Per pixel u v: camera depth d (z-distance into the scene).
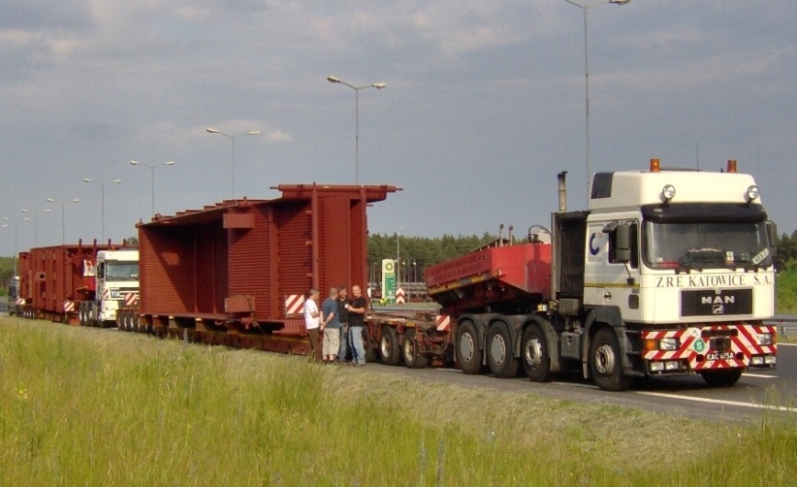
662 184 17.00
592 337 18.14
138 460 8.79
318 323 23.72
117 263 43.69
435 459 9.30
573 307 18.45
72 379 13.59
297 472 8.87
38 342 19.52
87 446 9.29
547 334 19.08
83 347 19.09
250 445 10.13
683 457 10.62
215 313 30.61
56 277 49.81
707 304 16.97
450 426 11.23
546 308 19.31
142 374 14.23
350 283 24.50
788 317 39.66
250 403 12.37
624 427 12.48
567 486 8.89
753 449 9.46
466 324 21.34
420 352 22.69
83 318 46.28
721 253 17.16
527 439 11.14
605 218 17.77
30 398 11.95
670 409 14.23
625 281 17.17
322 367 15.43
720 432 11.24
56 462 8.66
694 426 11.98
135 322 37.09
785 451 9.22
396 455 9.53
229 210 26.17
